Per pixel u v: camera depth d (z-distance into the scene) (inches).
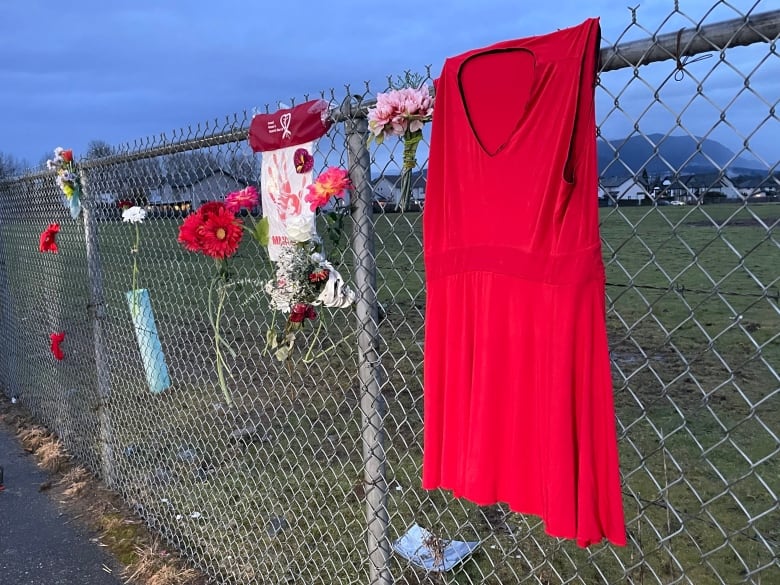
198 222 92.9
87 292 170.4
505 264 56.2
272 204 87.2
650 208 52.0
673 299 257.3
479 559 112.1
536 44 53.0
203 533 124.3
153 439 161.6
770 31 42.4
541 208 53.2
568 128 50.9
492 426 58.4
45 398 192.4
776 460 144.2
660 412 176.2
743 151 45.4
